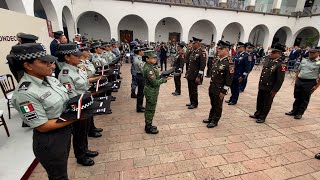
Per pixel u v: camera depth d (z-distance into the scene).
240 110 5.04
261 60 14.57
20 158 2.69
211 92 3.87
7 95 4.02
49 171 1.72
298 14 17.62
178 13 15.02
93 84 2.89
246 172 2.63
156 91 3.38
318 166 2.81
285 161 2.91
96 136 3.46
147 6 14.25
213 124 3.94
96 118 4.27
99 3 13.28
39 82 1.55
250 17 16.66
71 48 2.34
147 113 3.51
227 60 3.63
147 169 2.65
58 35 4.24
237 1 17.06
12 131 3.43
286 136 3.68
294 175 2.61
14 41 5.11
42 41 6.71
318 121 4.45
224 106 5.35
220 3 15.98
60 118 1.60
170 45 14.11
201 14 15.50
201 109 4.98
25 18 5.66
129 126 3.91
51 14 8.91
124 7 13.84
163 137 3.51
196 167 2.71
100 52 4.90
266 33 17.81
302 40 19.92
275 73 3.90
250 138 3.56
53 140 1.63
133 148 3.14
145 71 3.27
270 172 2.65
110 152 3.02
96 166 2.69
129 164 2.74
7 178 2.31
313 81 4.24
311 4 18.30
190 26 15.53
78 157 2.62
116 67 5.80
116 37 14.16
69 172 2.55
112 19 13.79
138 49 4.52
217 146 3.26
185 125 4.02
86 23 15.52
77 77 2.42
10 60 1.45
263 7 17.94
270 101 4.08
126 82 7.84
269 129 3.96
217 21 15.99
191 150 3.12
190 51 6.00
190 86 4.90
